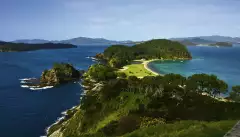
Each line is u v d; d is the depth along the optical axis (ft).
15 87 530.27
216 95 439.22
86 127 260.42
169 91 293.02
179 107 243.19
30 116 344.08
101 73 594.65
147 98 263.70
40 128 301.84
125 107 257.55
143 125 199.93
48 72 597.52
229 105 246.88
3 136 276.21
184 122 154.40
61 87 539.70
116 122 216.13
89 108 288.51
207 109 239.50
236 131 95.40
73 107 387.75
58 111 368.68
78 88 531.50
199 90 379.96
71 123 284.61
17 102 413.80
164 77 451.12
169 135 122.11
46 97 451.53
